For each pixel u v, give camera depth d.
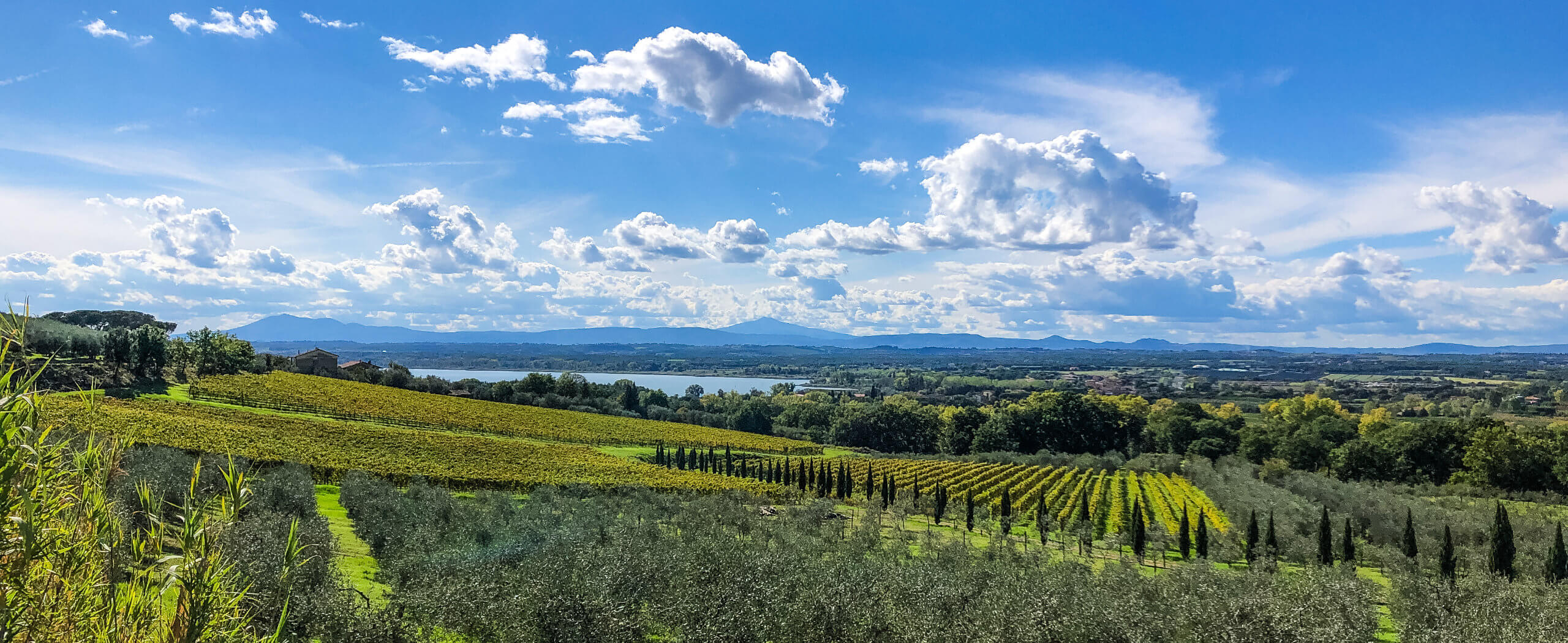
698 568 34.72
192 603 8.37
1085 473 124.56
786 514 65.75
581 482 73.31
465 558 32.72
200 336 118.62
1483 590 42.38
